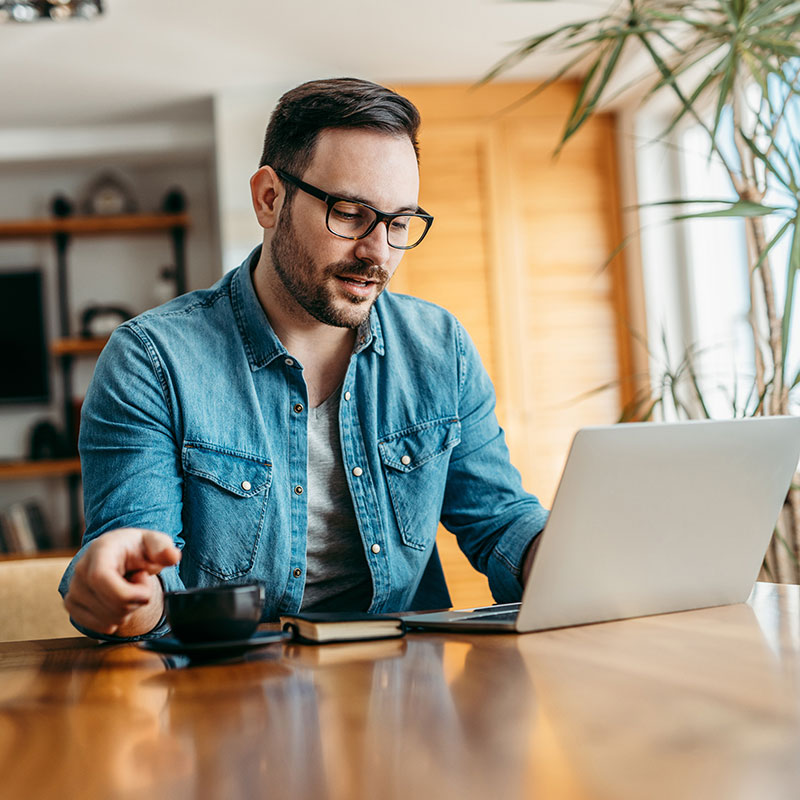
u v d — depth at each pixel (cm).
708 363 380
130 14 334
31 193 483
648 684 72
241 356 131
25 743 64
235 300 134
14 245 482
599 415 408
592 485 94
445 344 144
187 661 91
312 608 133
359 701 70
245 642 87
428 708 67
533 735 60
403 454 137
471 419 145
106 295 483
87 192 483
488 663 82
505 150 407
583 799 48
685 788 49
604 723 62
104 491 118
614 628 97
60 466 448
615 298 411
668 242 397
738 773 51
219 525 126
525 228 407
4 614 141
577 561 96
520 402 404
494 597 131
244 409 129
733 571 108
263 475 128
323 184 119
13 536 446
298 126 121
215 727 65
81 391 482
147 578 90
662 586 103
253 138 404
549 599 96
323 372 136
